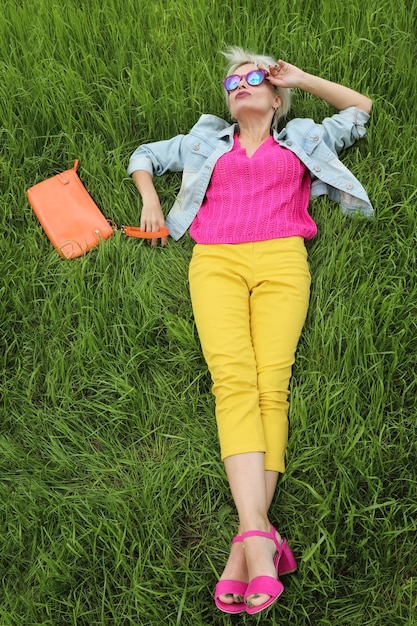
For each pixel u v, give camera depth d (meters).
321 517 1.95
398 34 2.83
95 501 2.09
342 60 2.78
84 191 2.67
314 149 2.51
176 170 2.70
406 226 2.47
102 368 2.34
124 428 2.26
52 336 2.43
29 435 2.26
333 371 2.22
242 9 2.98
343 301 2.35
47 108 2.82
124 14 3.07
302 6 2.97
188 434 2.21
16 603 1.93
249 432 1.94
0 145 2.83
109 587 1.96
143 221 2.57
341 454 2.07
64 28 3.01
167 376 2.32
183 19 3.00
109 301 2.44
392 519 1.98
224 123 2.69
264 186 2.41
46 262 2.57
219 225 2.38
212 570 1.98
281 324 2.18
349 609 1.89
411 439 2.10
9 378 2.37
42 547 2.02
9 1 3.12
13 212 2.68
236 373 2.03
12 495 2.10
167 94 2.82
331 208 2.56
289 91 2.65
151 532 2.02
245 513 1.83
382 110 2.63
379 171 2.60
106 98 2.87
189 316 2.43
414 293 2.29
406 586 1.89
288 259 2.28
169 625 1.88
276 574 1.74
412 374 2.21
